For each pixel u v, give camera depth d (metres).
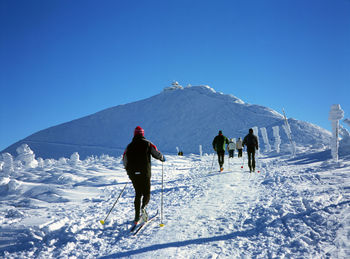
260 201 6.00
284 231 3.96
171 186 10.25
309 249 3.24
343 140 15.70
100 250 3.99
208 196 7.23
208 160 28.92
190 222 4.94
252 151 11.79
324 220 4.06
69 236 4.67
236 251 3.48
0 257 4.00
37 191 9.66
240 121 114.38
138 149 5.02
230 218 4.93
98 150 105.25
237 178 10.36
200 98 140.12
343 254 2.97
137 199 4.96
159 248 3.80
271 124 103.38
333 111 11.34
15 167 18.48
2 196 9.60
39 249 4.22
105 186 11.48
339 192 5.63
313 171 9.87
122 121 135.25
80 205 8.07
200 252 3.54
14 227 5.38
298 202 5.35
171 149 104.94
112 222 5.49
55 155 102.00
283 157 20.28
